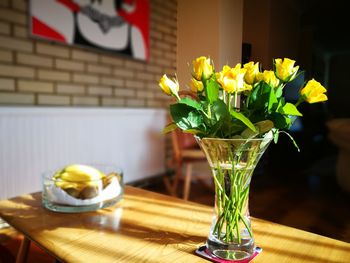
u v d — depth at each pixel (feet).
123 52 6.84
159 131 7.50
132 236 2.06
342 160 4.48
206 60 1.65
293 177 4.09
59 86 5.82
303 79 2.36
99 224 2.27
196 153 5.98
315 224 3.68
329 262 1.72
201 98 1.77
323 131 4.15
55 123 5.42
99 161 6.18
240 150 1.67
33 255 3.85
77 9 5.88
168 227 2.22
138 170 7.03
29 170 5.09
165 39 7.83
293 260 1.74
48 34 5.50
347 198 4.34
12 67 5.16
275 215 3.73
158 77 7.88
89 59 6.29
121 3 6.66
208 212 2.53
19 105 5.21
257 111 1.65
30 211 2.55
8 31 5.07
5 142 4.79
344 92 3.67
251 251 1.76
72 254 1.79
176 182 6.37
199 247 1.88
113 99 6.84
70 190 2.51
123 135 6.63
